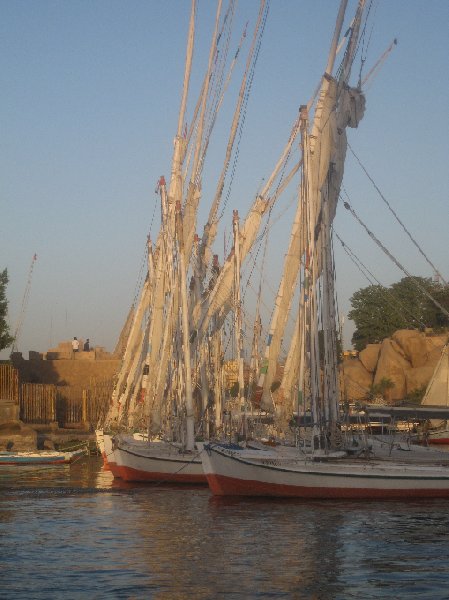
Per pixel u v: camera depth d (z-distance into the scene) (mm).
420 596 20281
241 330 43438
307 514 31594
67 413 98500
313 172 36094
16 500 39062
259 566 23375
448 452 38531
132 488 42938
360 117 38281
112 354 107875
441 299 105500
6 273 88875
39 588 21297
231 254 44438
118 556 24953
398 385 95438
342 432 35938
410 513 31641
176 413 45094
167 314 46906
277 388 42469
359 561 23891
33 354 107438
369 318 114875
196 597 20359
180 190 47094
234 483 35344
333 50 37406
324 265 35969
